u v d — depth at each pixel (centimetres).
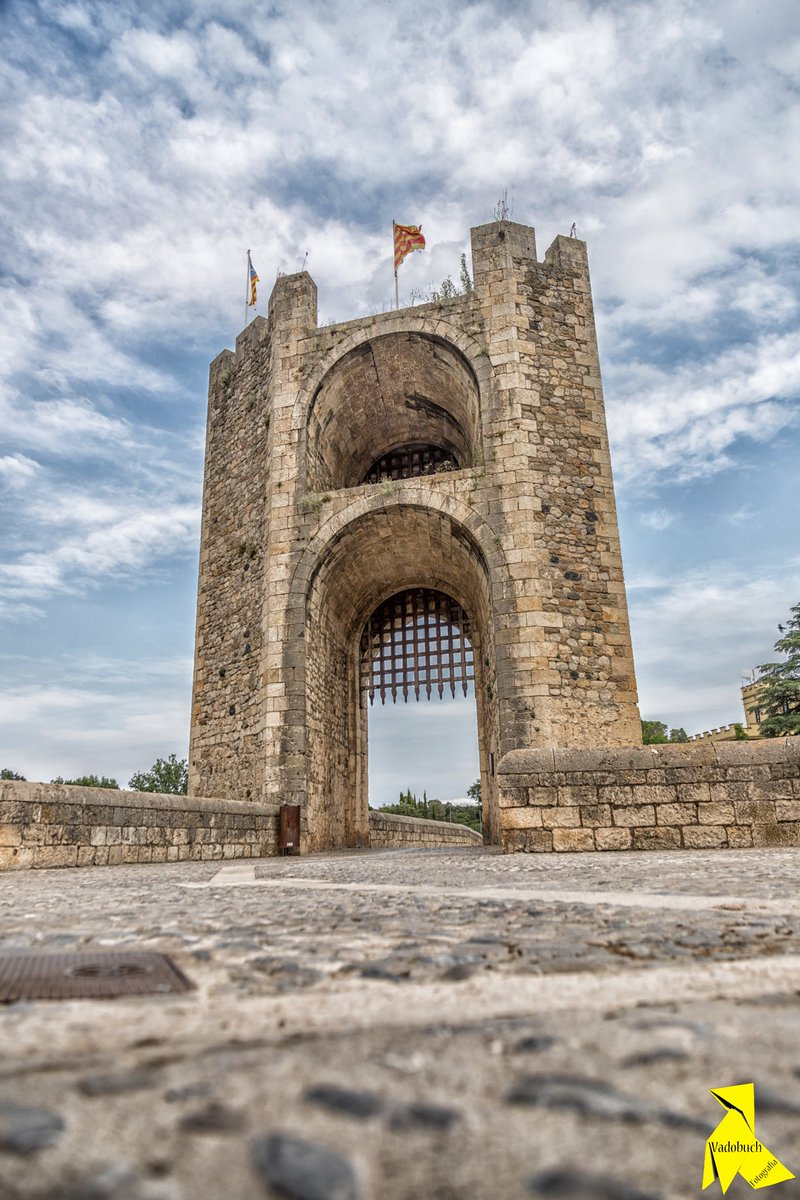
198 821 1123
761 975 200
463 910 357
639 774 876
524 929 289
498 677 1411
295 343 1755
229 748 1662
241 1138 95
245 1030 149
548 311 1652
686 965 214
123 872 770
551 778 895
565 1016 157
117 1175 84
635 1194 83
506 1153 92
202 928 309
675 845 848
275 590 1602
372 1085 114
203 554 1922
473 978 201
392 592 2062
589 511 1530
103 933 296
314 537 1612
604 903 369
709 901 367
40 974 206
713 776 855
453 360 1672
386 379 1827
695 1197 84
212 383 2100
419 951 244
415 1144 94
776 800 834
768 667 2880
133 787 4031
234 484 1875
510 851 885
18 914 371
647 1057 128
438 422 1959
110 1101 107
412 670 2016
